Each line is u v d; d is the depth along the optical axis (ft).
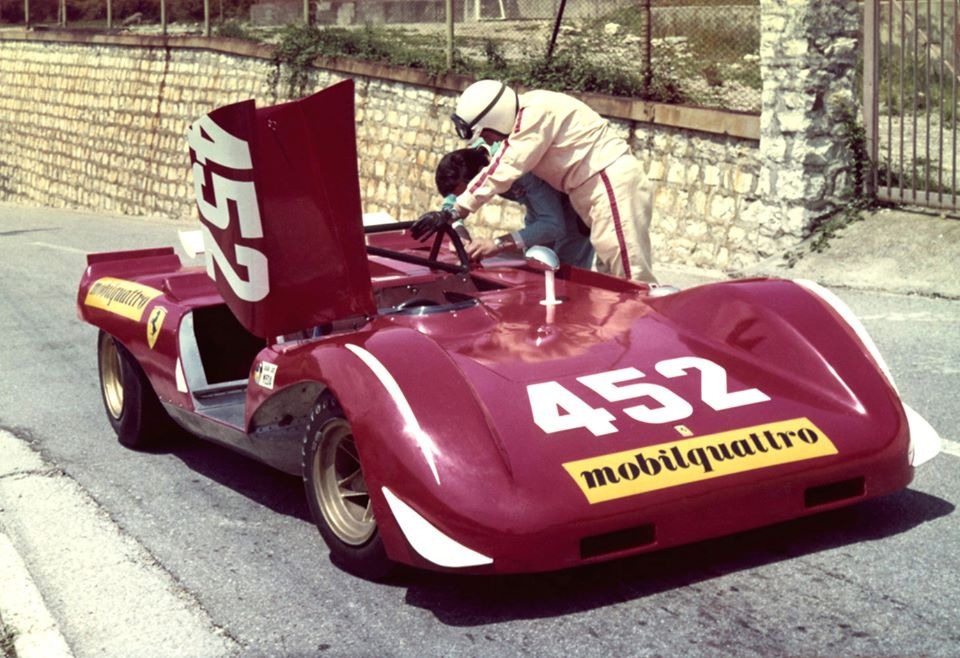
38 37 100.83
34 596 13.05
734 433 12.19
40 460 18.83
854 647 10.68
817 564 12.51
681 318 14.42
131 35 86.43
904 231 32.07
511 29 53.62
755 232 36.35
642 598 12.00
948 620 11.09
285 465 15.35
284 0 72.08
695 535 11.66
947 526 13.34
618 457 11.69
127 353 18.65
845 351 13.35
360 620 12.01
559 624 11.56
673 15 46.16
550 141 17.94
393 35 61.31
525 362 13.28
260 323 14.47
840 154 34.19
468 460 11.45
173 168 82.94
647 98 41.37
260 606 12.56
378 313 15.66
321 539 14.44
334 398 12.77
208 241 14.89
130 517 15.80
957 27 31.81
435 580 12.84
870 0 33.50
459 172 18.54
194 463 18.20
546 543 11.10
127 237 57.31
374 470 11.80
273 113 13.35
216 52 75.87
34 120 103.09
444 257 18.56
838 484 12.46
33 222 73.61
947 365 21.48
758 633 11.07
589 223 18.75
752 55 44.09
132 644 11.89
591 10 49.70
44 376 25.26
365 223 20.12
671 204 39.32
